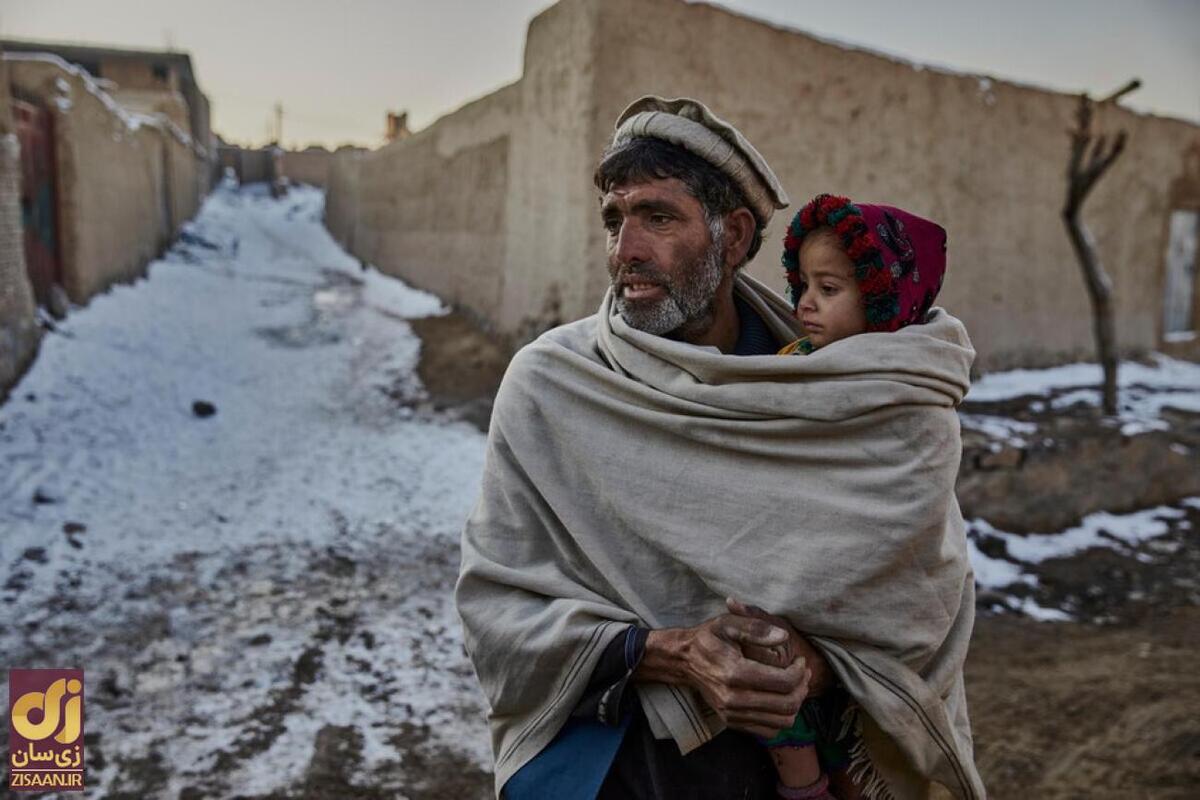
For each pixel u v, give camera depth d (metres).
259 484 6.34
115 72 29.34
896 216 1.34
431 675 4.02
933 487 1.24
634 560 1.38
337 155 23.72
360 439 7.41
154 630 4.25
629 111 1.52
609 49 6.92
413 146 14.18
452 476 6.59
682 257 1.41
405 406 8.32
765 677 1.15
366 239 18.53
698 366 1.36
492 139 9.98
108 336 9.17
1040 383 9.60
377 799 3.16
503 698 1.38
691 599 1.36
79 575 4.75
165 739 3.43
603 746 1.31
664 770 1.29
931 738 1.28
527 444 1.46
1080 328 10.88
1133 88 7.66
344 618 4.48
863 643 1.27
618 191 1.43
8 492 5.55
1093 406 8.27
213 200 28.89
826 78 8.02
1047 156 10.12
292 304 13.00
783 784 1.32
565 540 1.43
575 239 7.30
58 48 28.81
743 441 1.32
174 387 8.30
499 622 1.38
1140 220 11.51
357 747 3.46
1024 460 6.43
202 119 31.31
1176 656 4.59
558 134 7.66
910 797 1.37
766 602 1.26
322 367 9.58
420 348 10.03
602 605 1.35
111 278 11.64
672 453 1.37
